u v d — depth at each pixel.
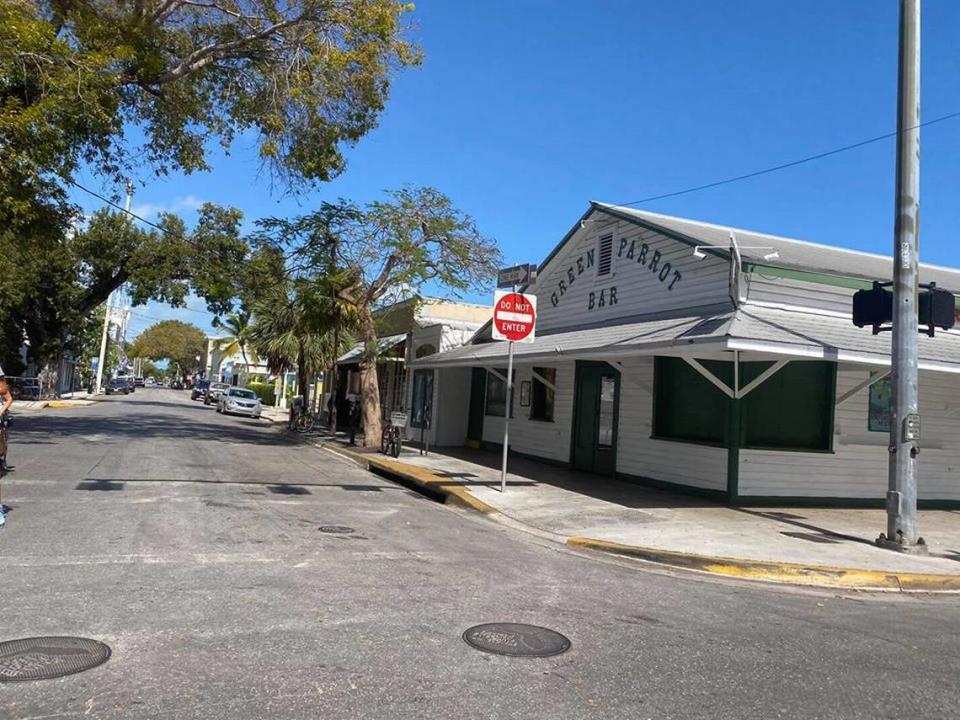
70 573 6.18
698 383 13.19
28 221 14.94
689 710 4.15
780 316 11.55
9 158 12.86
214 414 40.25
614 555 8.74
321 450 21.28
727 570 8.09
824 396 12.88
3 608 5.18
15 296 37.50
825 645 5.57
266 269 21.31
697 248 12.64
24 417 25.91
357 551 7.73
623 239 15.48
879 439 13.17
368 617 5.47
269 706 3.88
